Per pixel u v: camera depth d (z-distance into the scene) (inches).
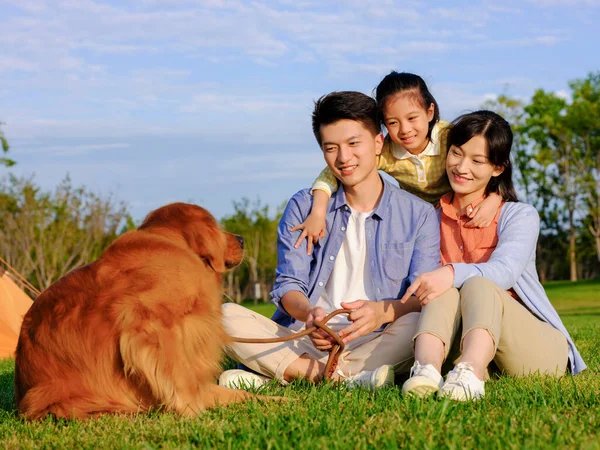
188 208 143.9
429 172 191.5
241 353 156.9
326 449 94.7
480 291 137.5
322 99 158.7
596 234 1850.4
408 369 155.1
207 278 133.6
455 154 165.9
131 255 127.3
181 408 122.3
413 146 188.4
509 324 143.8
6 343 335.9
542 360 150.9
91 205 1350.9
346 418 111.1
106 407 123.4
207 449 98.0
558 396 124.8
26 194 1293.1
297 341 161.6
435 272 141.3
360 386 143.0
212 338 130.8
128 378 124.7
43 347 125.0
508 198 170.6
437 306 138.1
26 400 124.1
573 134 1777.8
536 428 101.5
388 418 111.0
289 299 159.8
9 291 373.1
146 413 125.3
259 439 100.3
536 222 162.4
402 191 169.0
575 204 1852.9
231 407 128.2
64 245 1325.0
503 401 123.9
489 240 165.3
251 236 1729.8
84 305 124.7
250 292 1753.2
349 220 166.9
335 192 171.5
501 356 149.6
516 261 150.9
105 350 123.0
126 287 123.7
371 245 164.2
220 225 151.2
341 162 159.0
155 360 120.5
